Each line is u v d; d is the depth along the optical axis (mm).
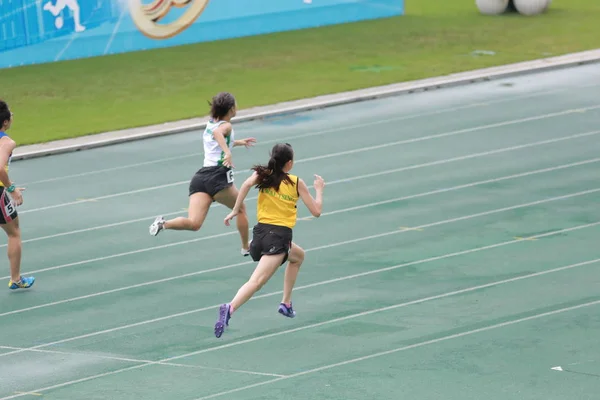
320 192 40562
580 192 63062
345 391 37438
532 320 43688
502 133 77750
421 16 131875
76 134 81750
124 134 81312
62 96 95812
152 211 62969
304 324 44375
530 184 65062
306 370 39531
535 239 54781
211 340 43094
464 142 75688
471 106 86562
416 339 42156
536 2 127625
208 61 109250
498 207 60656
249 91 94188
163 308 47219
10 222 49344
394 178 67438
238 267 52469
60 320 46375
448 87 93875
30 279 50594
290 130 81250
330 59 107438
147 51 115875
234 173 69938
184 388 38406
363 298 47219
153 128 82938
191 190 46562
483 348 40906
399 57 106688
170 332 44281
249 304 47125
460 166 69625
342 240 55719
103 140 79625
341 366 39719
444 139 76688
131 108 90125
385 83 94812
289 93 92438
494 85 93812
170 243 56750
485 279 49031
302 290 48594
